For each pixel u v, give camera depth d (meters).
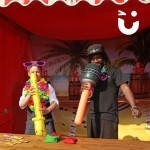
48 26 5.25
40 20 5.06
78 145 2.63
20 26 5.53
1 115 4.82
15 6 4.22
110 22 4.96
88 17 4.83
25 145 2.64
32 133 4.11
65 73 6.02
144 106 5.58
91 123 3.52
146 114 5.57
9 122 5.09
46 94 4.17
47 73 6.09
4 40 4.91
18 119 5.41
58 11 4.51
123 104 5.66
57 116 5.93
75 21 5.02
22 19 5.03
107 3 3.92
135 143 2.69
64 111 5.90
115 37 5.84
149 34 5.68
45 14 4.71
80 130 5.79
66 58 6.02
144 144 2.65
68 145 2.63
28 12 4.61
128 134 5.62
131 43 5.79
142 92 5.42
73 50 6.00
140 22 4.80
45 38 6.10
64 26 5.22
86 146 2.59
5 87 4.96
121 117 5.67
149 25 4.95
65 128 5.89
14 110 5.28
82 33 5.42
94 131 3.51
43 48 6.11
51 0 3.46
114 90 3.49
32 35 6.13
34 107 3.77
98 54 3.36
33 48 6.14
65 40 5.97
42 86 4.19
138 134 5.59
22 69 5.65
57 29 5.34
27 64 4.27
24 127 5.64
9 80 5.10
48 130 4.07
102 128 3.44
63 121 5.90
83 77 3.06
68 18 4.91
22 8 4.33
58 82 6.04
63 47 6.04
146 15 4.55
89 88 3.00
